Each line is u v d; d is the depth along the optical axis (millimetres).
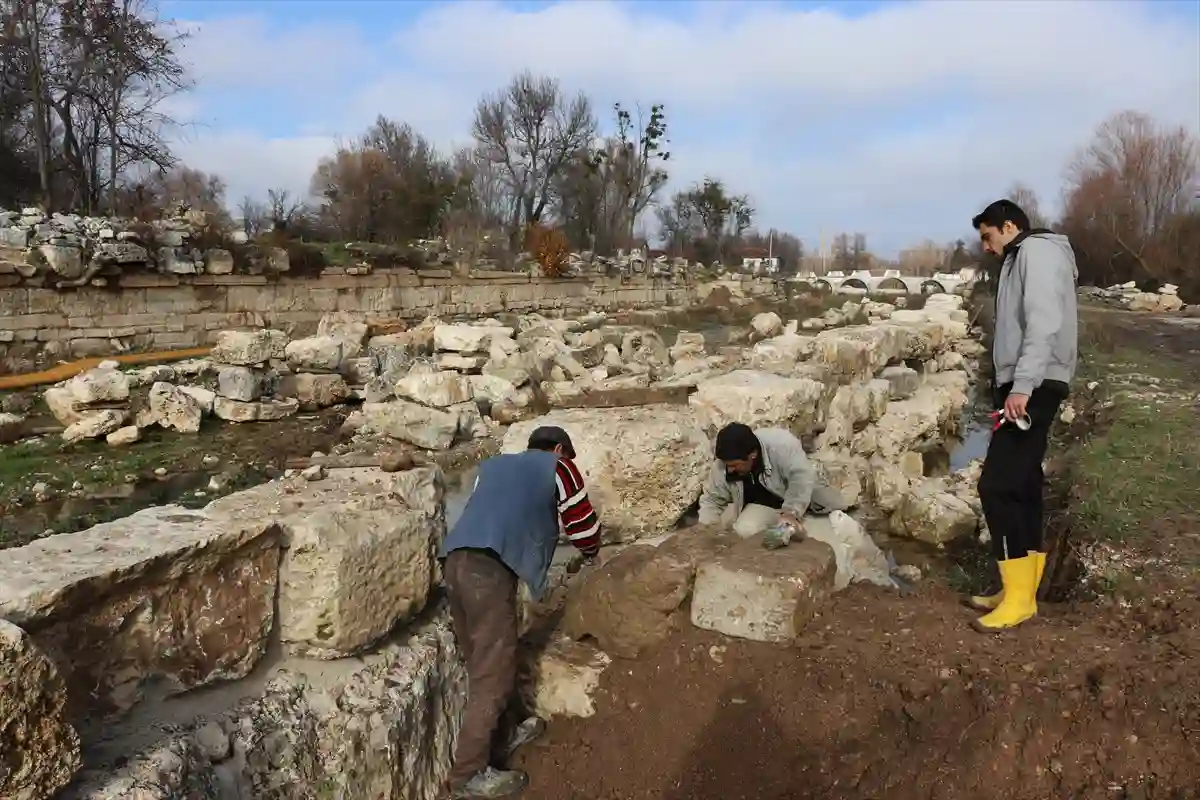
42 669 2170
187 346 19125
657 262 42094
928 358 13617
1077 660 3609
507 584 3609
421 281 26922
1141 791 2998
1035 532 4047
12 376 14484
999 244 4156
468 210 40875
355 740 3178
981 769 3203
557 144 46969
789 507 4770
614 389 11234
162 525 3053
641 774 3578
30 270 15898
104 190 25109
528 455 3877
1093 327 22031
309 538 3207
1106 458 8008
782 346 10039
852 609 4262
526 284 31891
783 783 3363
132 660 2676
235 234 20734
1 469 8797
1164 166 40031
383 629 3477
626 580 4176
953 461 10898
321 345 13258
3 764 2076
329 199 38281
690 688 3881
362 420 10977
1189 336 21844
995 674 3559
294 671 3246
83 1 21734
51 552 2703
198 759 2672
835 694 3639
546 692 4102
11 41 20734
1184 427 9320
